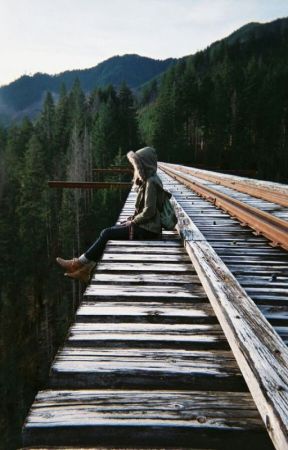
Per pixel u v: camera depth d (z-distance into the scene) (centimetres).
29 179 5600
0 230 4403
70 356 220
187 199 1127
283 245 509
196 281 359
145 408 174
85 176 6225
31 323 3662
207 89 8550
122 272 389
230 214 820
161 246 496
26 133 7806
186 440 160
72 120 8156
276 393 158
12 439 2412
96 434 161
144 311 286
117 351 228
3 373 3089
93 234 4834
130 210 857
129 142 7469
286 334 265
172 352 227
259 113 7850
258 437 160
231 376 201
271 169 7306
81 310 287
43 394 185
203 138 7850
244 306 256
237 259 470
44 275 4384
